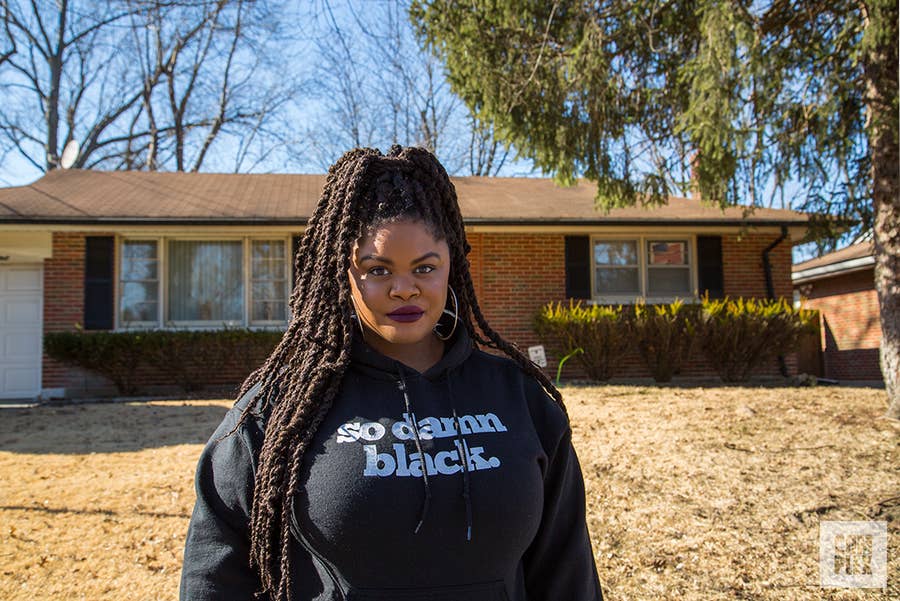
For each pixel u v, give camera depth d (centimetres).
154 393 1103
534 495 135
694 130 684
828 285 1767
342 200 142
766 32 769
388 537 123
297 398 137
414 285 138
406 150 148
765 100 680
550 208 1248
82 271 1119
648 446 573
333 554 125
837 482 472
